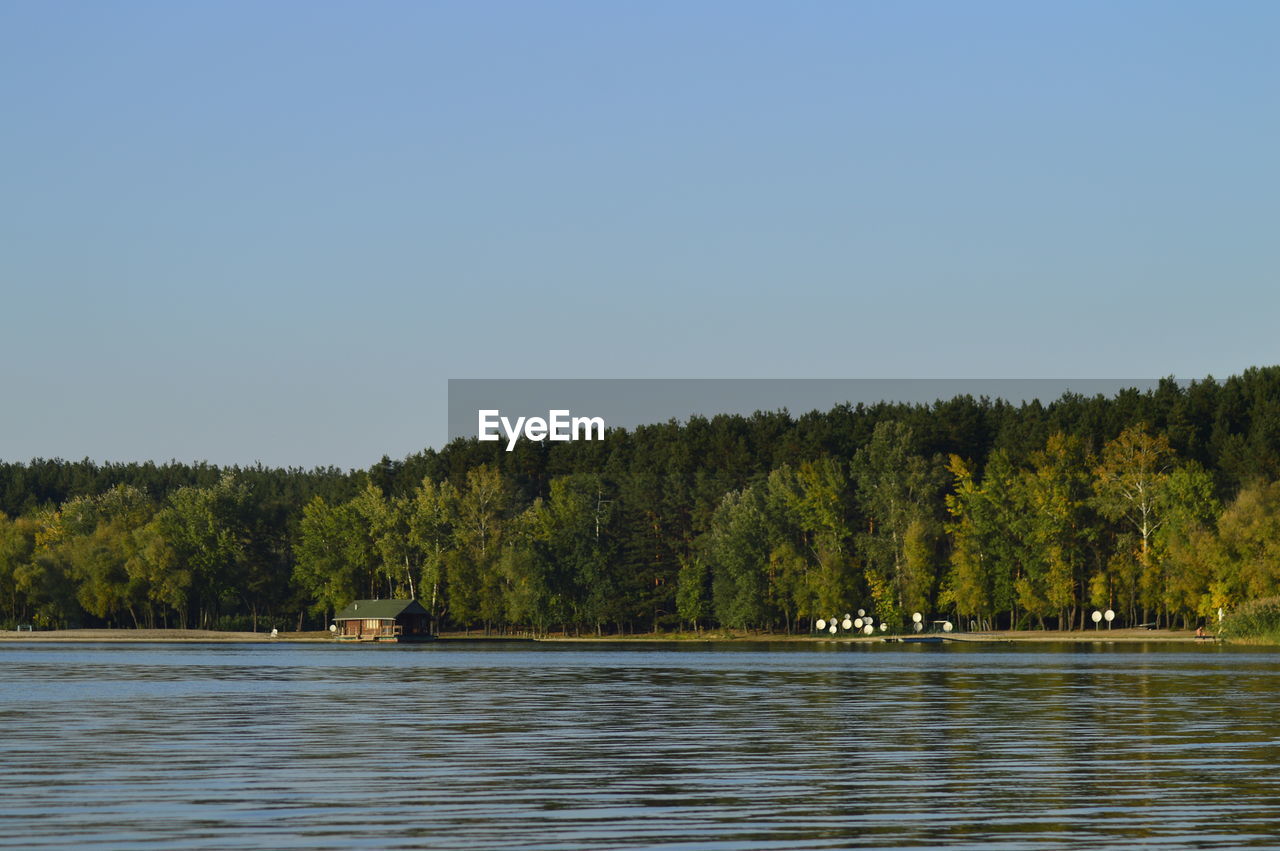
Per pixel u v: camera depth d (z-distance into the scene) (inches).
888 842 906.7
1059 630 5841.5
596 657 4259.4
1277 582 4862.2
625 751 1398.9
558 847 889.5
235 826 958.4
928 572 5812.0
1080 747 1418.6
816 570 6112.2
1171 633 5349.4
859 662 3587.6
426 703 2092.8
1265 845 893.8
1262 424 5880.9
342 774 1219.2
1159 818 988.6
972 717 1777.8
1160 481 5516.7
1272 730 1583.4
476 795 1097.4
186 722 1748.3
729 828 954.1
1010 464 5856.3
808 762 1301.7
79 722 1745.8
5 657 4463.6
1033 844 900.0
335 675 3075.8
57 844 891.4
